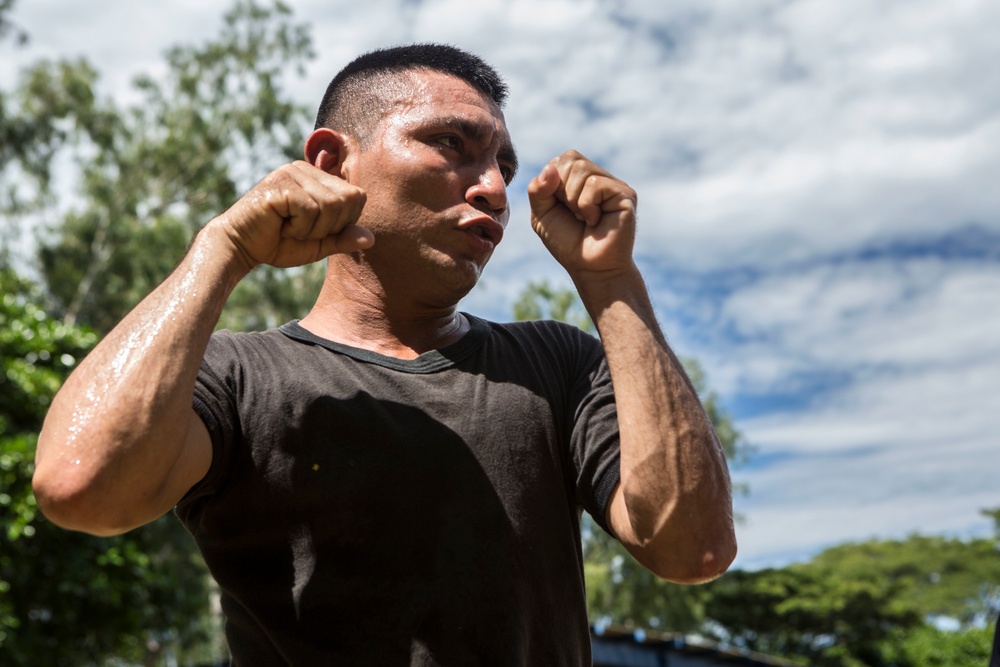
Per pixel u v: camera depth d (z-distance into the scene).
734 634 35.28
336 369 1.54
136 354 1.35
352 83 1.71
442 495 1.44
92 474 1.29
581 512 1.64
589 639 1.55
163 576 8.32
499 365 1.60
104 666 8.32
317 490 1.43
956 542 52.97
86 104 17.22
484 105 1.66
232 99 17.92
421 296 1.63
